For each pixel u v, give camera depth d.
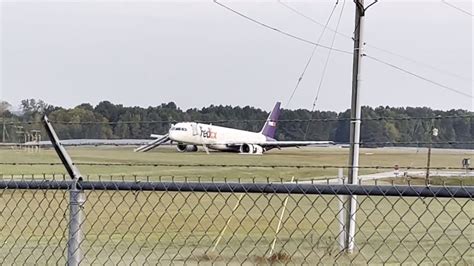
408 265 46.25
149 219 49.38
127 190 23.20
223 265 45.97
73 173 23.70
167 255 45.25
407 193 20.56
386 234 51.47
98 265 41.88
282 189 21.62
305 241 49.19
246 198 55.22
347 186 21.12
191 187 22.28
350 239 43.50
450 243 52.19
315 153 173.75
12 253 44.09
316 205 54.28
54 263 42.47
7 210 44.97
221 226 49.44
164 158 184.25
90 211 43.38
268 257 47.41
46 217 44.53
